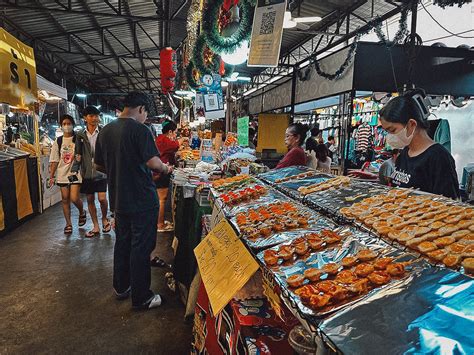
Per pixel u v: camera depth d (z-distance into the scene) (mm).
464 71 4234
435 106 4566
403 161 1664
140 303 2379
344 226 1147
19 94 3832
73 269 3076
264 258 1004
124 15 6555
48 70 10398
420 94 1552
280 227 1215
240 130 4973
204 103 4512
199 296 1654
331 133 8391
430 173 1482
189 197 2508
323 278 841
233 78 4453
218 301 1052
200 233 2225
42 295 2594
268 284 988
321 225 1205
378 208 1200
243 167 2971
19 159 4496
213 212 1915
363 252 907
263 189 1823
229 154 4043
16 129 5879
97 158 2494
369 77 4047
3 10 6684
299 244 1040
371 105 6723
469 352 494
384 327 581
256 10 1959
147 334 2123
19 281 2824
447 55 4184
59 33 8367
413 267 784
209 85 4391
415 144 1563
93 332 2137
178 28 8805
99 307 2432
